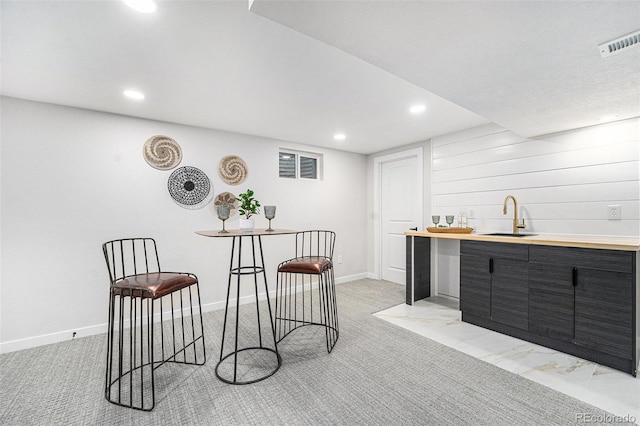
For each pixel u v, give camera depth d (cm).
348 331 274
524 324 245
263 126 337
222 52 180
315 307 350
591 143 261
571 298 217
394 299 378
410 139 402
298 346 244
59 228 260
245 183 370
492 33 129
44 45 168
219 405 169
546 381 188
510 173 315
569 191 274
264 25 154
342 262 476
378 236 491
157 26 153
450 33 129
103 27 152
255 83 224
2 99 239
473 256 283
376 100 260
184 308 326
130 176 294
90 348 245
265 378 195
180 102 260
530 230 299
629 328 191
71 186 265
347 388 184
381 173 489
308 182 434
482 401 170
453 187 368
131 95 243
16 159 243
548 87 186
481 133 339
